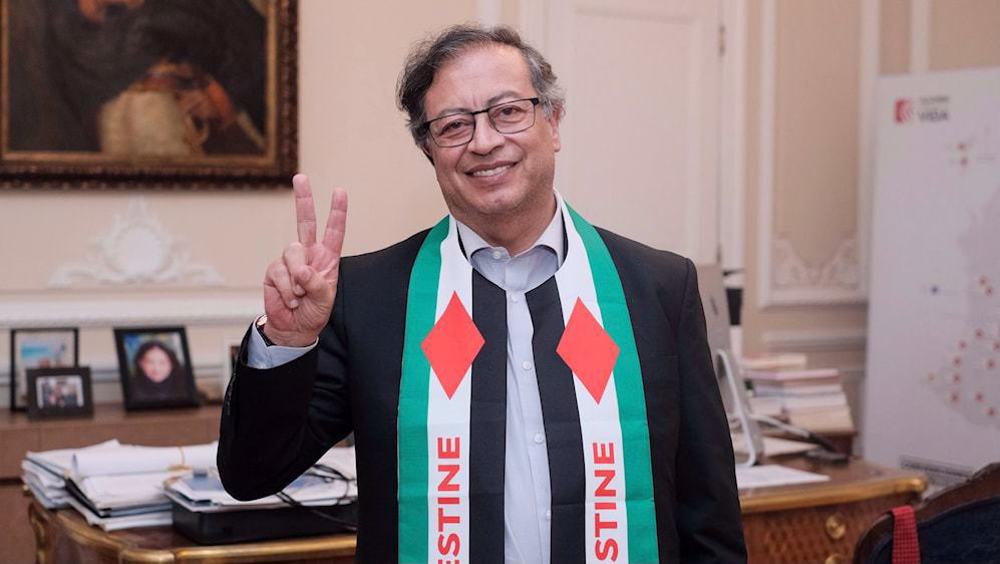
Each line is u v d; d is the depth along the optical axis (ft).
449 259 6.10
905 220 17.35
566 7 16.81
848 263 19.07
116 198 14.32
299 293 5.35
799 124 18.62
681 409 6.12
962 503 6.79
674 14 17.61
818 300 18.76
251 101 14.71
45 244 14.05
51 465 8.89
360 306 6.01
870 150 18.93
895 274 17.46
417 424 5.80
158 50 14.29
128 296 14.43
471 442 5.76
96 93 14.05
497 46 5.82
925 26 19.33
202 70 14.48
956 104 16.88
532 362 5.91
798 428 11.49
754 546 9.00
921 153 17.19
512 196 5.78
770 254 18.35
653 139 17.54
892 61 19.26
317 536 7.79
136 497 8.03
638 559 5.79
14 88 13.71
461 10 16.08
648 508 5.83
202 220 14.73
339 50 15.38
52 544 8.95
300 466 5.88
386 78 15.64
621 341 5.98
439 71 5.80
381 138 15.62
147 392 13.64
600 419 5.84
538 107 5.80
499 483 5.71
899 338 17.44
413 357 5.88
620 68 17.25
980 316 16.67
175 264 14.58
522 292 6.07
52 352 13.53
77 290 14.20
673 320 6.15
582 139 17.02
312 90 15.24
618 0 17.19
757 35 18.24
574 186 16.99
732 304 13.20
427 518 5.73
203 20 14.46
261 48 14.73
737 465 10.05
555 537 5.69
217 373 14.76
